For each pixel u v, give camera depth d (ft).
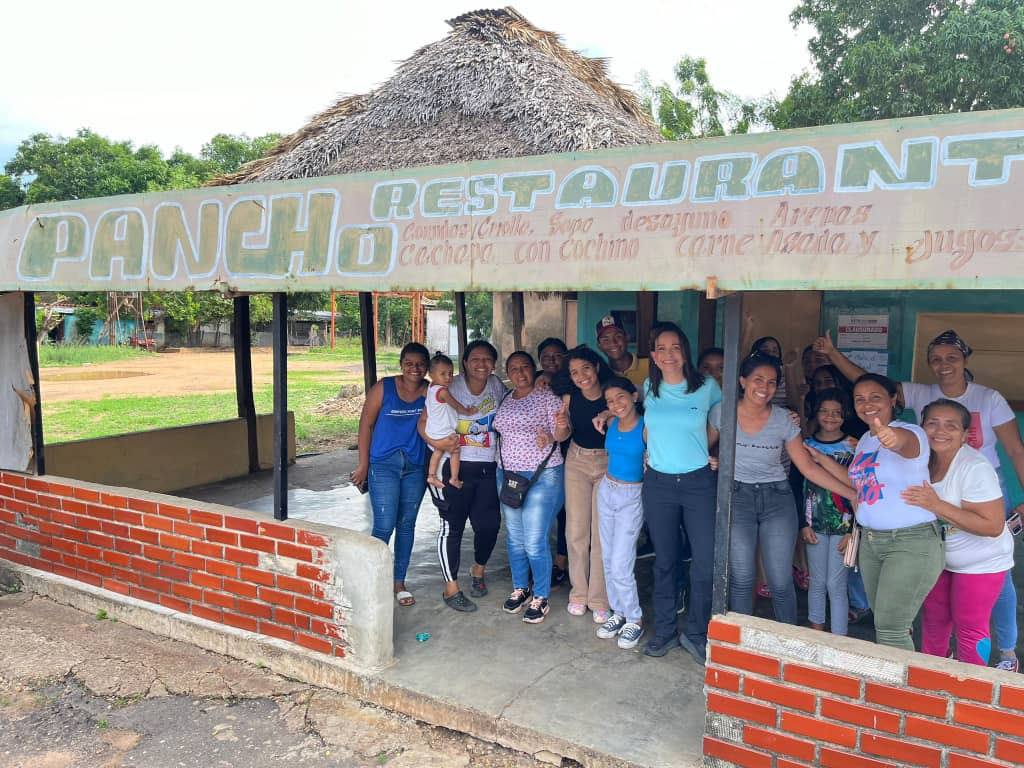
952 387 12.52
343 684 12.51
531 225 10.40
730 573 12.34
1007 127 7.54
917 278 8.03
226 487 26.71
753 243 8.89
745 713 9.49
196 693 12.68
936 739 8.38
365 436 15.46
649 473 12.76
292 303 133.59
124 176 135.64
